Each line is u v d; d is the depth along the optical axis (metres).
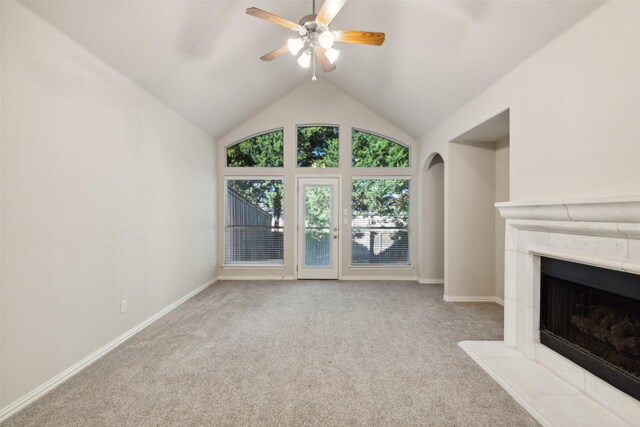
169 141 3.52
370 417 1.66
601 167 1.72
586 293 1.94
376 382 2.00
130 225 2.79
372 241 5.25
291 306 3.69
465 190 3.97
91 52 2.28
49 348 1.92
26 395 1.76
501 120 2.94
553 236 2.07
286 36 3.55
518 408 1.73
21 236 1.75
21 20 1.74
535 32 2.10
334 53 2.38
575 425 1.54
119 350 2.47
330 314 3.39
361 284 4.85
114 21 2.19
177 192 3.72
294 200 5.19
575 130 1.89
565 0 1.80
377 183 5.25
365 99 4.91
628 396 1.58
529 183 2.29
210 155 4.82
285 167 5.19
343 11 3.16
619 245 1.61
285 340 2.68
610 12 1.65
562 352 2.02
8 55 1.67
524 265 2.34
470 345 2.53
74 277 2.13
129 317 2.76
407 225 5.25
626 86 1.58
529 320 2.29
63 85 2.03
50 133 1.93
